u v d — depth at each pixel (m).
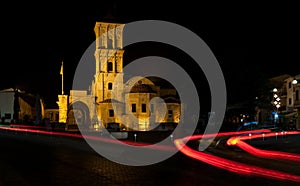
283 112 63.16
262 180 13.98
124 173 16.08
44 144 31.83
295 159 21.50
